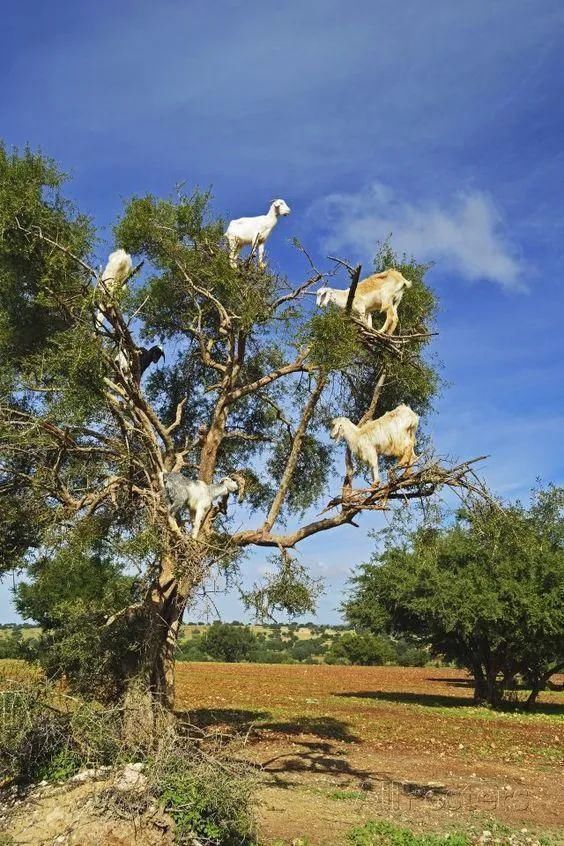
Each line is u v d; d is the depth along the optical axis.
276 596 11.79
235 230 12.86
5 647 20.55
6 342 12.05
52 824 7.94
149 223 12.42
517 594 26.78
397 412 12.20
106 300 10.87
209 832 7.95
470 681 45.44
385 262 14.87
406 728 22.38
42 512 11.80
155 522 10.30
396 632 33.50
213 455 13.27
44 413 11.02
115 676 12.14
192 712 24.08
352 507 12.18
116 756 9.38
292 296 12.58
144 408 11.89
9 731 9.66
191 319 14.23
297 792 12.27
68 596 15.59
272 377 13.27
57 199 11.55
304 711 26.22
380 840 9.49
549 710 31.44
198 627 93.00
